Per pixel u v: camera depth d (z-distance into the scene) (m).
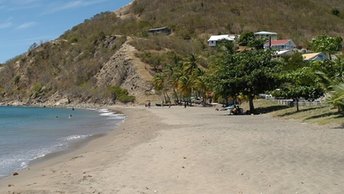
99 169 18.11
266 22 191.38
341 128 26.95
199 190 13.18
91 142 31.50
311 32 185.12
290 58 80.00
